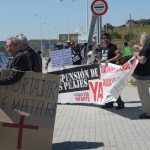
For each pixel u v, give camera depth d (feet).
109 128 36.14
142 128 35.86
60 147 29.89
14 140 27.27
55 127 36.78
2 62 64.44
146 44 39.55
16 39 28.40
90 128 36.22
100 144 30.53
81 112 44.57
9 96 27.32
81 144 30.66
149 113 40.37
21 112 27.30
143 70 39.75
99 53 61.93
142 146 29.73
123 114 42.86
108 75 45.24
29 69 28.30
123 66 42.86
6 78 26.96
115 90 43.45
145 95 40.09
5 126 27.27
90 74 47.85
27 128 27.30
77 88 49.42
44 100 27.61
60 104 50.42
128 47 91.45
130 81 71.82
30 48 32.42
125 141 31.30
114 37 248.73
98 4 54.19
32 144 27.40
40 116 27.53
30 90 27.43
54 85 27.81
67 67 49.90
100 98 47.06
